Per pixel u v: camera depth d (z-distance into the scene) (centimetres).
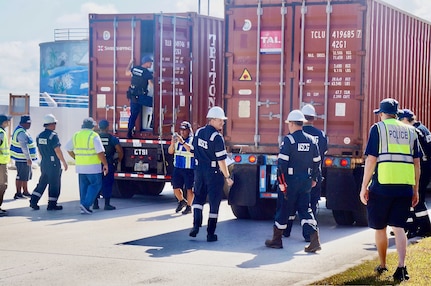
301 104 1353
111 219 1416
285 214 1099
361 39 1319
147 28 1789
